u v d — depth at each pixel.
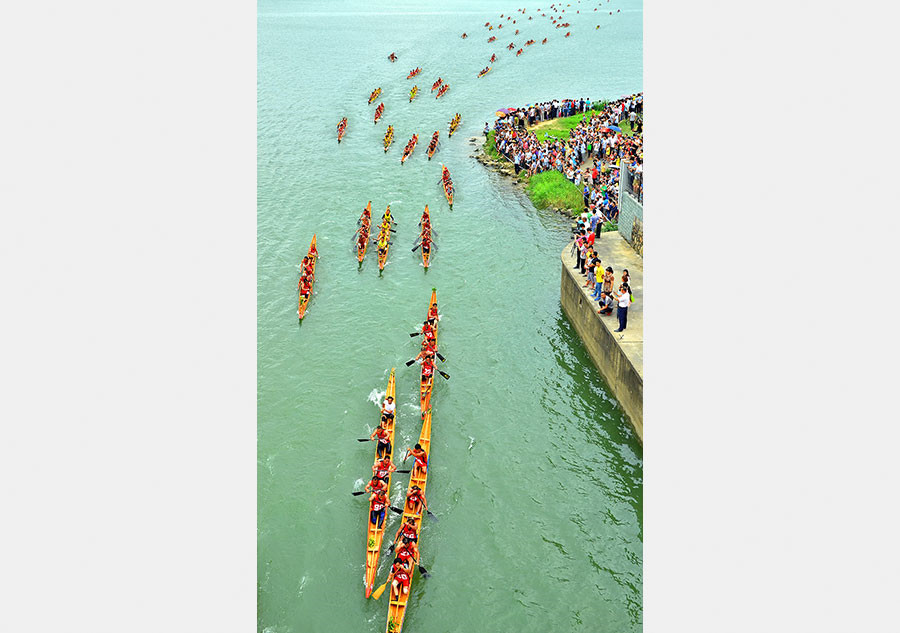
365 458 28.38
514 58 121.56
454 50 131.88
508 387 32.38
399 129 77.00
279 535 24.73
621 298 29.42
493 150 66.50
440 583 22.89
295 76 108.94
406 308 39.34
